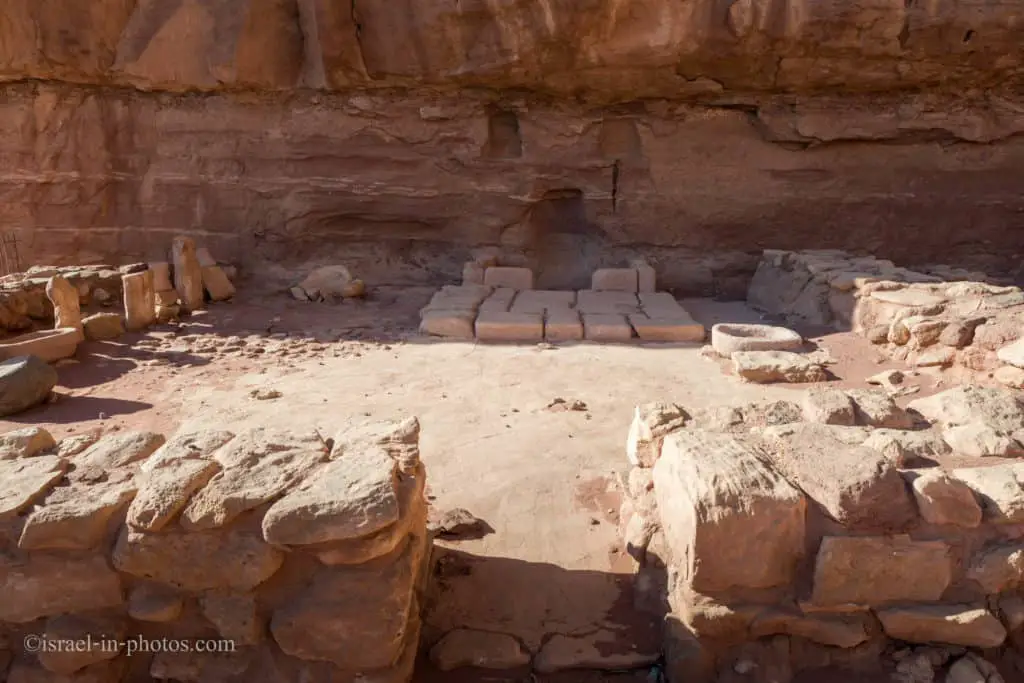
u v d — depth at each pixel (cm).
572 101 1010
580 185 1045
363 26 948
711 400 600
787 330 739
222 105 1021
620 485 441
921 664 274
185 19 962
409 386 630
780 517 271
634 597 337
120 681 268
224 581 255
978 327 624
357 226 1070
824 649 279
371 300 970
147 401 595
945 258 1045
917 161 1016
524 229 1058
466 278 993
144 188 1053
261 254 1062
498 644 307
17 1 925
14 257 1052
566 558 371
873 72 946
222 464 283
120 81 1005
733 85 973
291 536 247
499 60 930
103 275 861
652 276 973
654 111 1015
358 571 254
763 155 1027
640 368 686
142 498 260
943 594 279
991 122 991
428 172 1034
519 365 692
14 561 261
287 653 255
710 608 276
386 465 279
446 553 372
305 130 1020
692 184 1036
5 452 312
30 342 655
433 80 970
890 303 709
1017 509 281
